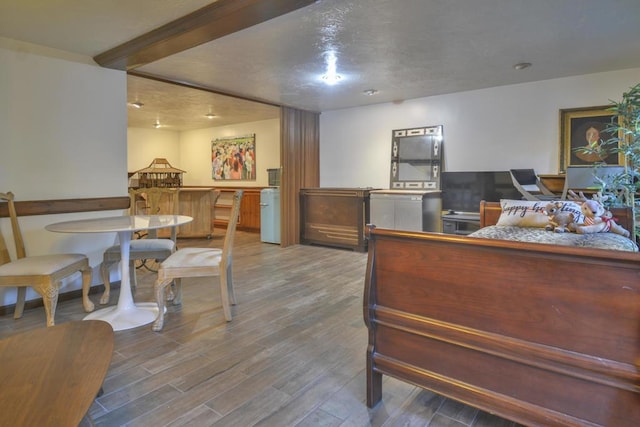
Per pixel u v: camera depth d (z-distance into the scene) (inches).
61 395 47.5
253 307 123.6
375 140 230.7
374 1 97.3
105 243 142.7
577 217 112.4
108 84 139.5
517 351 55.8
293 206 237.6
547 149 175.8
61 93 128.3
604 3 99.3
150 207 229.5
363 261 192.1
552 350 53.1
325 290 142.3
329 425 65.6
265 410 69.7
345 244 223.0
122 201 144.8
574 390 52.3
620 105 115.3
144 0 90.7
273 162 292.4
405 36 121.9
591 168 127.8
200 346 95.3
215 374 82.0
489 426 65.2
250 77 169.5
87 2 91.9
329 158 252.5
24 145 121.3
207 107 242.7
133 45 117.7
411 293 65.9
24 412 44.1
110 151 141.4
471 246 58.8
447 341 62.2
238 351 92.8
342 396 74.2
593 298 50.2
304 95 205.9
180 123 311.3
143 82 178.4
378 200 209.2
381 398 73.4
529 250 53.6
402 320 66.6
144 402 71.9
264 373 82.7
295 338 100.3
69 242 133.5
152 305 123.1
